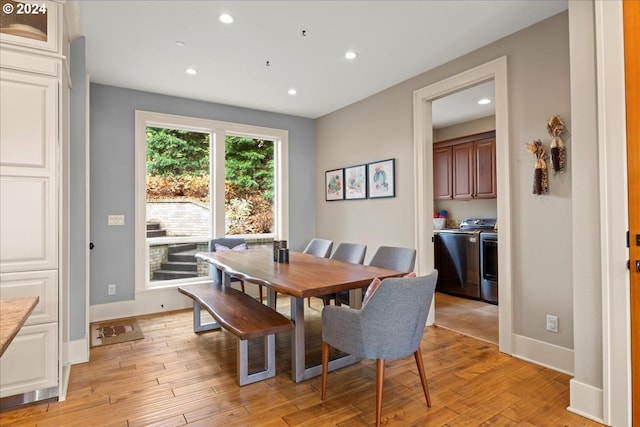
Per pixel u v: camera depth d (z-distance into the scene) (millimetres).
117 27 2623
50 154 2127
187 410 2000
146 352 2846
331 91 4023
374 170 4098
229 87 3885
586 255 1969
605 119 1862
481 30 2699
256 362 2637
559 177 2482
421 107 3523
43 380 2094
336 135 4781
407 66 3346
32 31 2088
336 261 3057
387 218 3934
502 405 2039
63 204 2311
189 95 4145
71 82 2652
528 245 2660
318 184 5168
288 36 2777
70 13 2379
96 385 2293
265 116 4809
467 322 3580
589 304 1952
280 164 4953
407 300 1827
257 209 4891
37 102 2092
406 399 2109
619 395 1813
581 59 1979
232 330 2203
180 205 4324
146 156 4113
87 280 2732
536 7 2396
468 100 4203
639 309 1763
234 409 2006
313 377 2398
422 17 2514
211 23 2578
